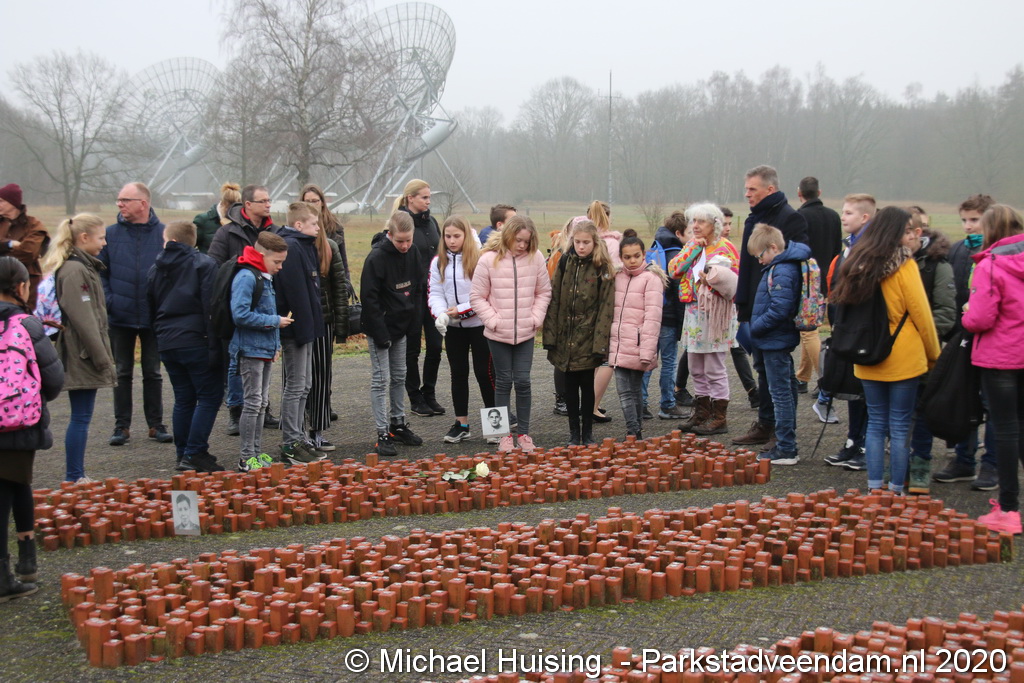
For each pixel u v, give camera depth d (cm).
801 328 761
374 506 664
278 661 425
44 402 528
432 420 988
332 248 858
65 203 8381
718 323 877
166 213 6975
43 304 739
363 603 464
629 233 840
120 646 422
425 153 6544
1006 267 584
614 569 505
